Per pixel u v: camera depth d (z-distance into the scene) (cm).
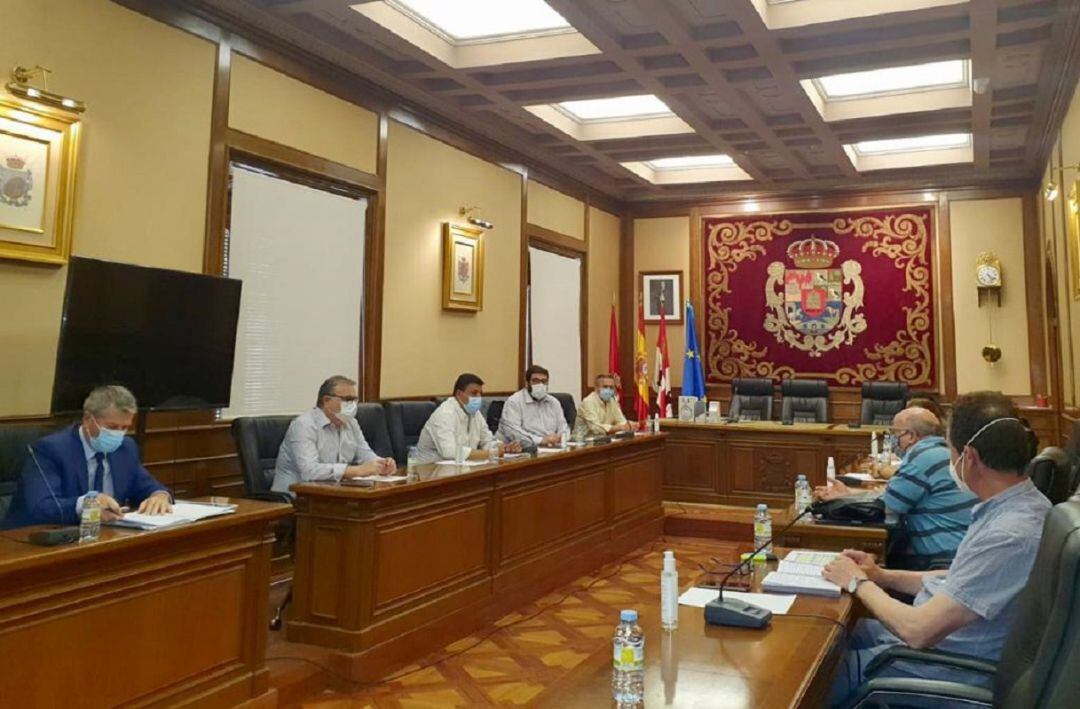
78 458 279
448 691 315
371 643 321
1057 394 745
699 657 162
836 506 305
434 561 362
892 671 197
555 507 471
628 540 570
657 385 873
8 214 346
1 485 293
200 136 437
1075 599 112
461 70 544
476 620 389
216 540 265
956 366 825
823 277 879
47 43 362
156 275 368
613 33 495
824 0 467
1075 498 138
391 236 578
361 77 546
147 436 405
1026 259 805
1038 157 740
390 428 501
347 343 543
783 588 210
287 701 297
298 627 328
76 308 335
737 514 662
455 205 650
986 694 165
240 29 459
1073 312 583
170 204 420
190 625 256
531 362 773
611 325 870
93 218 382
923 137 700
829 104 660
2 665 202
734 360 910
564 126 700
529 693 314
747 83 556
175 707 249
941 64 578
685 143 727
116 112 393
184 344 385
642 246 955
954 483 287
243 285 471
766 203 904
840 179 843
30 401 358
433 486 354
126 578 234
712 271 923
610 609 430
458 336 652
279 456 397
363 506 321
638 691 141
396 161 585
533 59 529
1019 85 573
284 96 490
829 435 670
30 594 208
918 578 227
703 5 455
